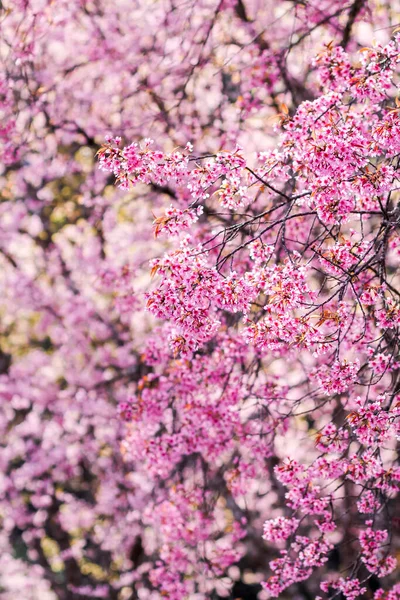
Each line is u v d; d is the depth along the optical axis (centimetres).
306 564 511
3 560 1230
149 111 850
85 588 1114
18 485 1170
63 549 1153
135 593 1086
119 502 1096
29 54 818
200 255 408
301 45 715
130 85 859
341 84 445
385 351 476
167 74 836
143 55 855
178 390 657
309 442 805
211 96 830
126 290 800
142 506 1043
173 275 399
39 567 1157
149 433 686
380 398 427
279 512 1029
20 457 1238
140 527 1075
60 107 885
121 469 1088
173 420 692
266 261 424
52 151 939
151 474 699
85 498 1208
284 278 407
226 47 798
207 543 840
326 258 423
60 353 1100
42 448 1158
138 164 420
